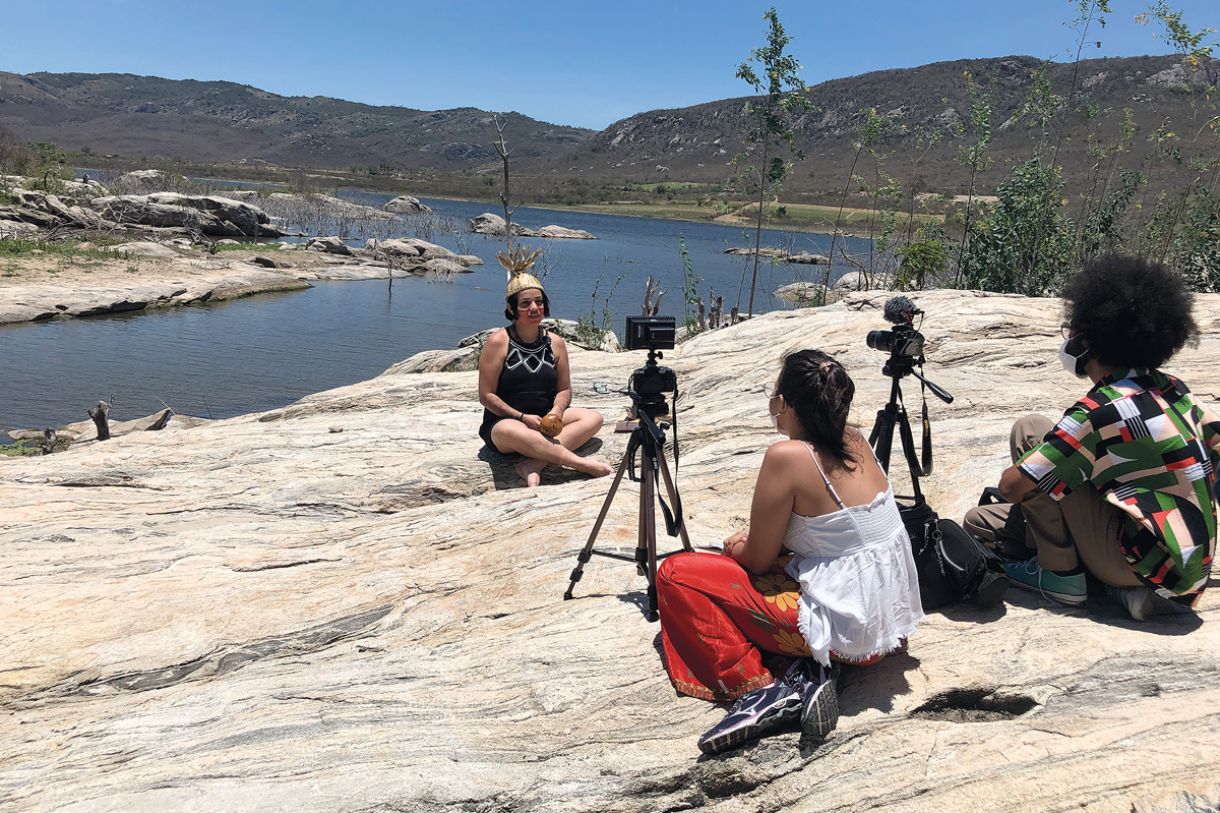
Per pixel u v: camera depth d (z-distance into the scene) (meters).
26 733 3.75
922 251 12.44
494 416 6.29
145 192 55.91
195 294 25.89
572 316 25.70
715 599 3.04
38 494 6.32
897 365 3.61
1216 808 2.49
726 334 8.71
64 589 4.80
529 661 3.50
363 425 7.66
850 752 2.84
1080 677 3.00
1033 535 3.41
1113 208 11.73
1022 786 2.67
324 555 5.05
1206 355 6.36
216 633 4.30
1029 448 3.58
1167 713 2.83
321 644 4.21
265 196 67.06
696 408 7.21
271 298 27.62
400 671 3.65
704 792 2.85
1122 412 3.00
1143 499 3.06
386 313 25.86
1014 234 11.65
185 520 6.00
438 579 4.50
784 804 2.78
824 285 15.34
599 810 2.82
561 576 4.23
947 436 5.63
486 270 39.56
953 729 2.88
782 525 2.89
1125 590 3.29
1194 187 11.20
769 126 15.10
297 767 3.08
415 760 3.04
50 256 28.33
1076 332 3.17
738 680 3.01
